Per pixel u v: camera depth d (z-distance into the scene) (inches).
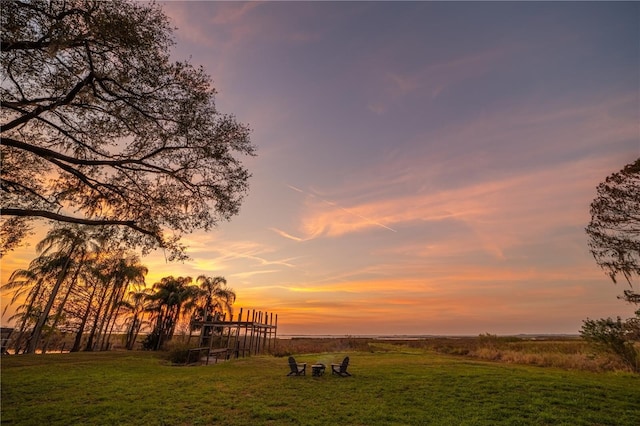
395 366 812.0
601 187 868.0
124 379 617.9
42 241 1333.7
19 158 397.1
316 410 406.3
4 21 266.1
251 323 1218.0
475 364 865.5
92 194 438.0
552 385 537.3
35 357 965.8
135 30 315.9
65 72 335.3
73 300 1568.7
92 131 395.9
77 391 504.4
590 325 853.8
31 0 278.2
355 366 831.7
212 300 1884.8
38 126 391.5
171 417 377.4
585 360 863.7
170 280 1955.0
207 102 395.5
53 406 418.0
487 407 414.9
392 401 450.0
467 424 350.0
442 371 701.3
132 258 1674.5
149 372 729.0
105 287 1657.2
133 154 418.3
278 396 481.1
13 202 386.6
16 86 331.3
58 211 417.7
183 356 1053.8
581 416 379.6
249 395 487.8
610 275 831.7
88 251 1464.1
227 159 418.0
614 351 798.5
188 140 400.2
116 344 1999.3
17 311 1405.0
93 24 296.0
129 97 359.6
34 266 1407.5
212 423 359.9
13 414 382.0
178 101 375.6
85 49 327.6
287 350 1459.2
